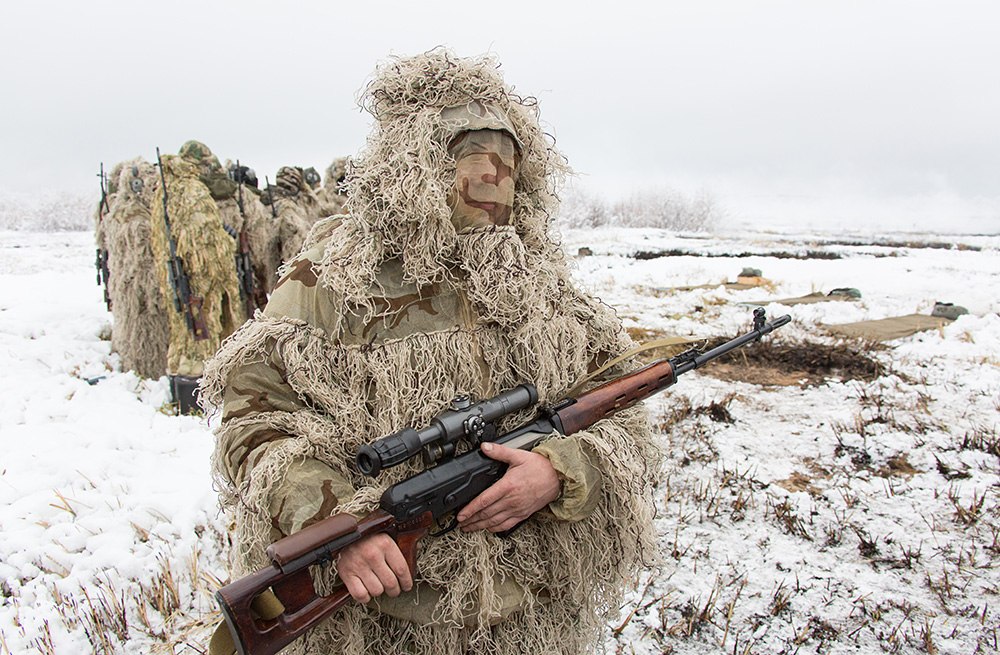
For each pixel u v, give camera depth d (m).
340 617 1.39
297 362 1.36
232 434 1.36
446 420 1.32
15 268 15.01
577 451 1.42
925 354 6.14
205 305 4.99
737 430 4.52
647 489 1.68
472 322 1.48
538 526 1.52
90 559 2.92
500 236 1.43
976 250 20.52
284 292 1.45
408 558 1.28
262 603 1.17
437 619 1.39
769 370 5.86
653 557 1.66
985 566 2.93
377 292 1.41
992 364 5.69
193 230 4.86
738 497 3.52
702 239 26.42
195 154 6.03
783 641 2.54
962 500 3.48
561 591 1.55
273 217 6.89
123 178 5.79
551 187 1.71
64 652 2.46
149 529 3.21
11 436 4.11
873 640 2.53
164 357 5.87
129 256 5.66
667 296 9.93
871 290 10.18
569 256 1.74
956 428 4.34
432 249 1.42
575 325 1.59
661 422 4.64
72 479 3.59
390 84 1.46
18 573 2.83
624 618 2.67
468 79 1.43
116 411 4.84
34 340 6.18
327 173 8.48
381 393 1.40
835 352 6.09
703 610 2.71
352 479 1.41
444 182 1.41
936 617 2.64
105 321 7.09
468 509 1.36
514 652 1.48
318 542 1.15
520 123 1.57
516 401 1.43
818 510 3.47
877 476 3.81
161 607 2.73
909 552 3.06
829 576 2.93
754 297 9.80
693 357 1.76
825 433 4.40
